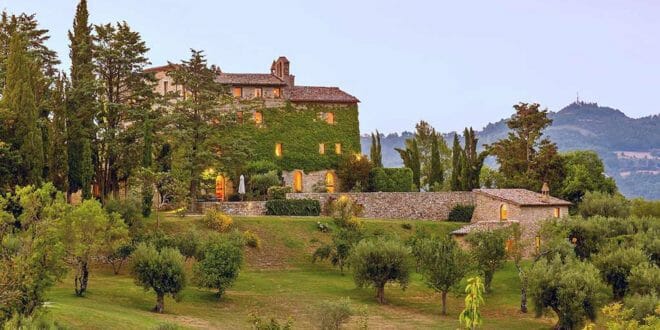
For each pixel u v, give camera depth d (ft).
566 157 405.80
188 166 303.27
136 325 177.78
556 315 237.66
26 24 304.91
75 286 210.18
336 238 278.26
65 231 200.03
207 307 222.89
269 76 390.63
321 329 192.65
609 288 261.03
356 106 398.21
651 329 155.12
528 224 321.11
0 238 149.89
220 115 315.37
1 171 229.25
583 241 287.89
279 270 275.39
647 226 304.30
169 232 271.08
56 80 270.46
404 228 320.50
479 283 97.66
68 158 264.72
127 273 249.75
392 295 259.39
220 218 283.79
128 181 295.28
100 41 300.81
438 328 213.25
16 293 136.87
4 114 233.14
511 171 406.82
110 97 299.79
